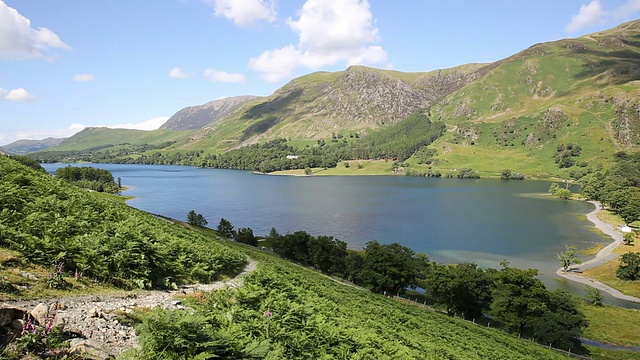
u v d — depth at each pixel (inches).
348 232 5032.0
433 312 2222.0
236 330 494.6
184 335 367.6
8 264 562.3
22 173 1214.3
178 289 802.8
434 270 2758.4
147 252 832.9
